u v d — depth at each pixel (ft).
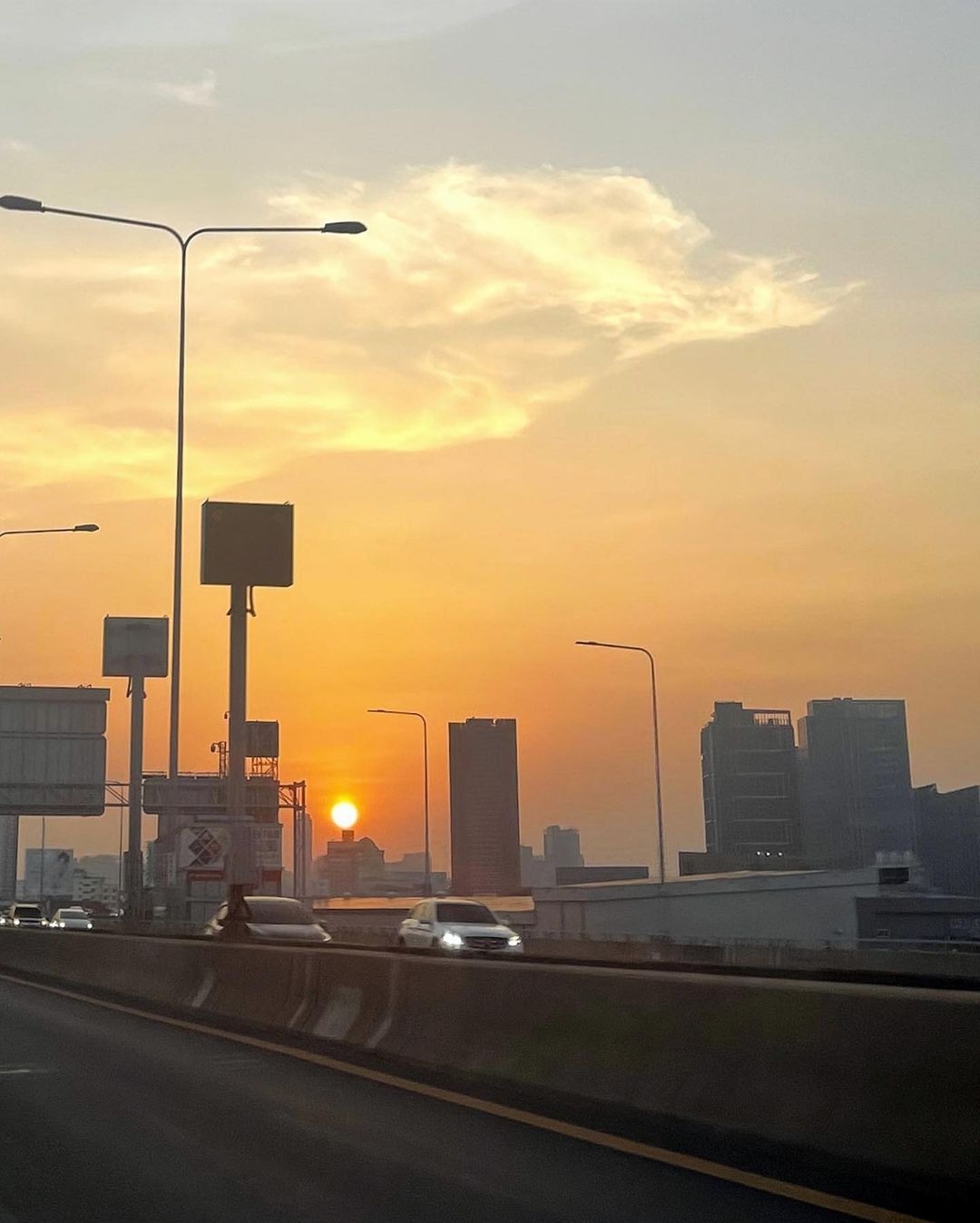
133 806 165.27
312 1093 39.86
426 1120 35.32
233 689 121.39
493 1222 25.62
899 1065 27.61
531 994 40.06
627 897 219.41
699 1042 33.30
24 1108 38.19
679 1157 30.09
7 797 216.33
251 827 111.34
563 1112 35.73
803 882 205.57
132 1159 31.48
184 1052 49.37
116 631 228.63
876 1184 27.09
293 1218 26.27
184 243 127.03
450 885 493.77
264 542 123.75
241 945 61.41
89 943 85.97
